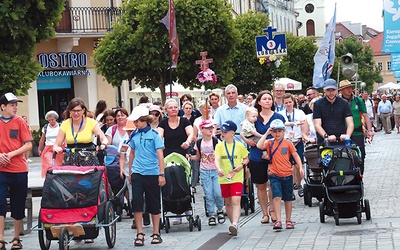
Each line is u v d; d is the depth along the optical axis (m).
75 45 40.69
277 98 19.42
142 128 14.30
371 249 11.91
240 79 58.38
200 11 36.69
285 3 127.31
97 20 41.41
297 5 160.75
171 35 29.03
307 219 15.93
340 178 14.75
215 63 38.12
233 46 38.19
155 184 14.21
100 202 13.54
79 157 14.18
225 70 39.44
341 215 14.72
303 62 78.12
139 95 41.56
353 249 12.04
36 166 33.78
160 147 14.20
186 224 16.56
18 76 18.03
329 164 14.88
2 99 14.49
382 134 52.69
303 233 14.12
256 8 104.75
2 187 14.26
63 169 13.48
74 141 14.50
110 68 36.75
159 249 13.55
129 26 36.66
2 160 14.16
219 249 13.12
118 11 41.91
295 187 19.84
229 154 14.74
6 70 17.92
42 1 18.19
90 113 19.52
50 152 22.38
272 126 14.67
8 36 18.12
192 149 16.41
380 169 26.28
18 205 14.53
